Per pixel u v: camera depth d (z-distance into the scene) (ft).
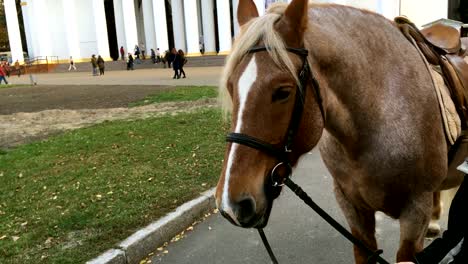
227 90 6.50
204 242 15.02
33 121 43.93
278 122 6.10
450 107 8.85
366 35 7.86
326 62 6.92
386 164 7.91
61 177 22.09
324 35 7.02
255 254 13.94
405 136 7.88
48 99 65.00
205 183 19.57
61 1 166.50
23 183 21.77
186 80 81.30
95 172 22.44
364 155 7.97
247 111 6.04
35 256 13.56
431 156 8.32
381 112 7.78
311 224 15.84
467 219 5.53
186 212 16.38
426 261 5.87
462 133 9.16
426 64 8.77
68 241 14.49
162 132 31.55
